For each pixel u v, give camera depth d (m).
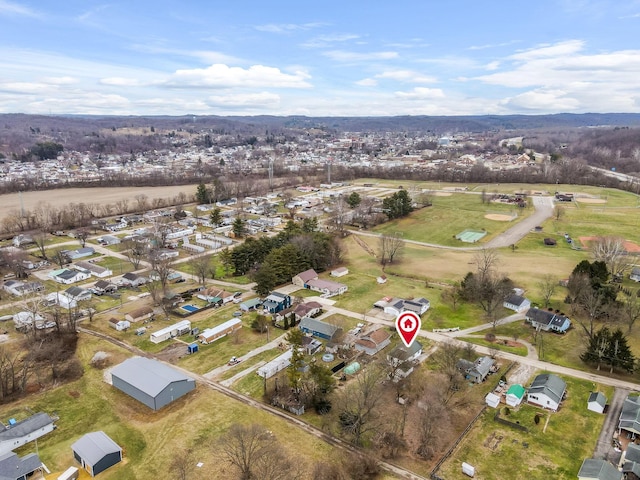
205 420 63.19
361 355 82.19
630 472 52.47
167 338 88.06
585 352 79.12
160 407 66.12
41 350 80.75
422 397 66.69
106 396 69.38
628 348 74.25
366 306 103.31
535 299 105.19
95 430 61.44
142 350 83.62
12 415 64.56
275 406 66.69
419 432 61.31
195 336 89.38
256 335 89.44
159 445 58.22
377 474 53.44
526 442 59.12
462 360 76.38
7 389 69.06
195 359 80.44
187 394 69.69
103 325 93.75
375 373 72.88
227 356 81.38
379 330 87.31
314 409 66.06
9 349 82.56
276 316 97.19
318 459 55.50
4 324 93.19
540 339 86.62
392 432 60.53
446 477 53.22
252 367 77.44
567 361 79.25
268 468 52.56
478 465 55.16
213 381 73.38
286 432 60.69
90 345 85.12
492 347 84.25
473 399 68.50
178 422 62.88
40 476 52.81
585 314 95.44
